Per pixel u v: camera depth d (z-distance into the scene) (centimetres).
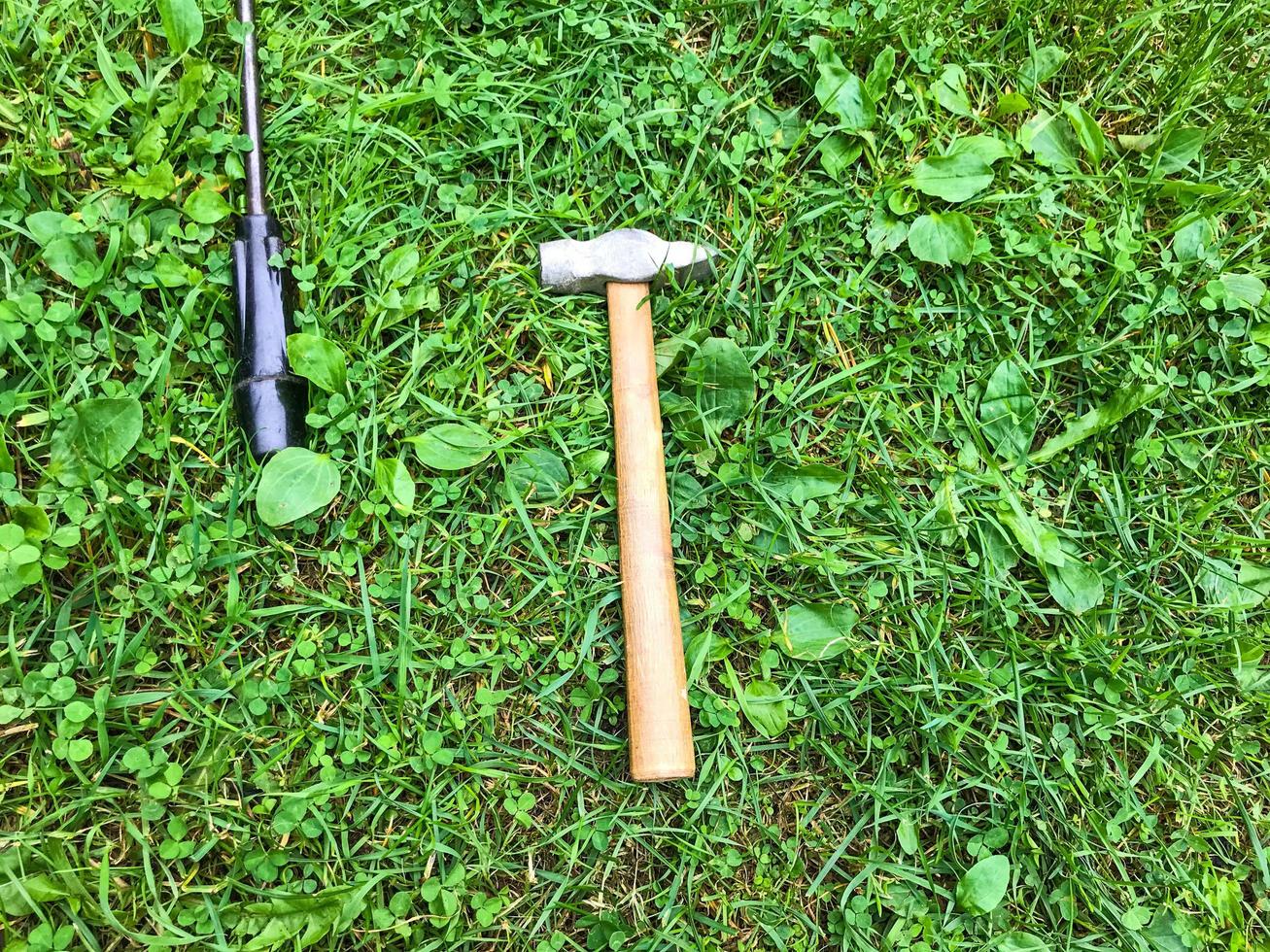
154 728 58
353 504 61
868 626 64
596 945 59
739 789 62
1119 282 68
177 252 61
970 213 68
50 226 59
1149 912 62
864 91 67
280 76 63
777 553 64
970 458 66
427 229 63
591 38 66
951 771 62
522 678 61
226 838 57
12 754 56
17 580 56
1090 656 65
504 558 62
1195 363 69
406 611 59
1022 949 61
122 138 62
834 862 61
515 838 60
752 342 65
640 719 55
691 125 66
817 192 66
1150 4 71
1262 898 64
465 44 65
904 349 66
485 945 59
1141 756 65
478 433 61
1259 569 67
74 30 62
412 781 59
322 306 61
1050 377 67
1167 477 68
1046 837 62
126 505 58
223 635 58
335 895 56
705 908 61
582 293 64
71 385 59
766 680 62
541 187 66
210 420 60
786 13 67
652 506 58
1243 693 65
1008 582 65
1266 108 72
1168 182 69
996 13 70
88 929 55
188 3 61
